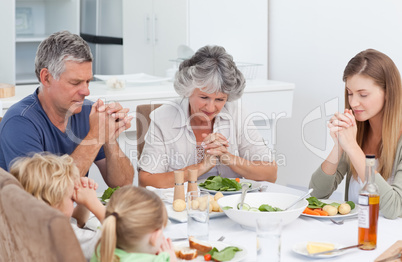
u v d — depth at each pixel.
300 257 1.47
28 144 2.01
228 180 2.11
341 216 1.80
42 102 2.09
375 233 1.52
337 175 2.26
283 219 1.66
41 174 1.43
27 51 4.89
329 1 3.93
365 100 2.05
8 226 1.31
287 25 4.27
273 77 4.45
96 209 1.64
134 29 4.44
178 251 1.47
